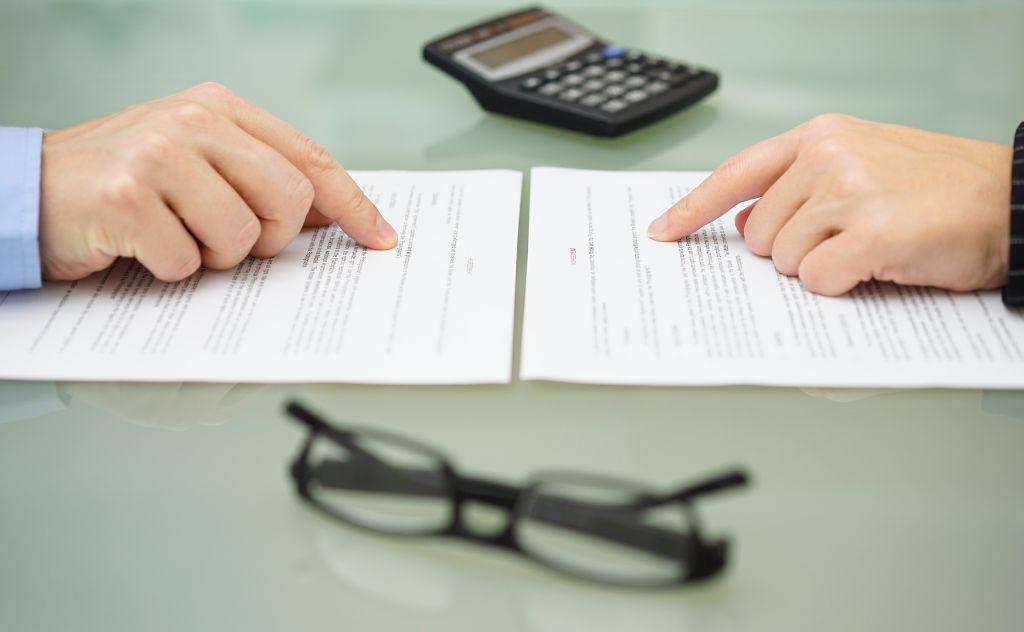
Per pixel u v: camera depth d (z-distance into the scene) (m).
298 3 0.97
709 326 0.52
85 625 0.38
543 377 0.48
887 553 0.39
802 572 0.39
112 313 0.54
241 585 0.39
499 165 0.70
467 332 0.51
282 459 0.44
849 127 0.59
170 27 0.93
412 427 0.45
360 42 0.90
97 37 0.91
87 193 0.53
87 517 0.42
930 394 0.47
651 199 0.66
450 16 0.94
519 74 0.78
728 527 0.40
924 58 0.85
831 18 0.94
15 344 0.51
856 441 0.45
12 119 0.75
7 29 0.92
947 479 0.43
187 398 0.47
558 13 0.94
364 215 0.60
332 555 0.40
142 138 0.54
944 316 0.53
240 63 0.86
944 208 0.53
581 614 0.38
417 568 0.40
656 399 0.47
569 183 0.67
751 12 0.95
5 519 0.42
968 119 0.75
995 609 0.37
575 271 0.57
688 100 0.75
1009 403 0.47
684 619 0.38
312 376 0.48
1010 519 0.41
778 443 0.44
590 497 0.41
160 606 0.38
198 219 0.55
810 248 0.55
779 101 0.79
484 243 0.60
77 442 0.45
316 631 0.37
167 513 0.42
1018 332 0.51
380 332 0.52
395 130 0.75
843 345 0.50
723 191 0.59
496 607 0.38
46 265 0.56
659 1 0.97
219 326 0.52
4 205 0.53
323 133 0.75
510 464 0.43
